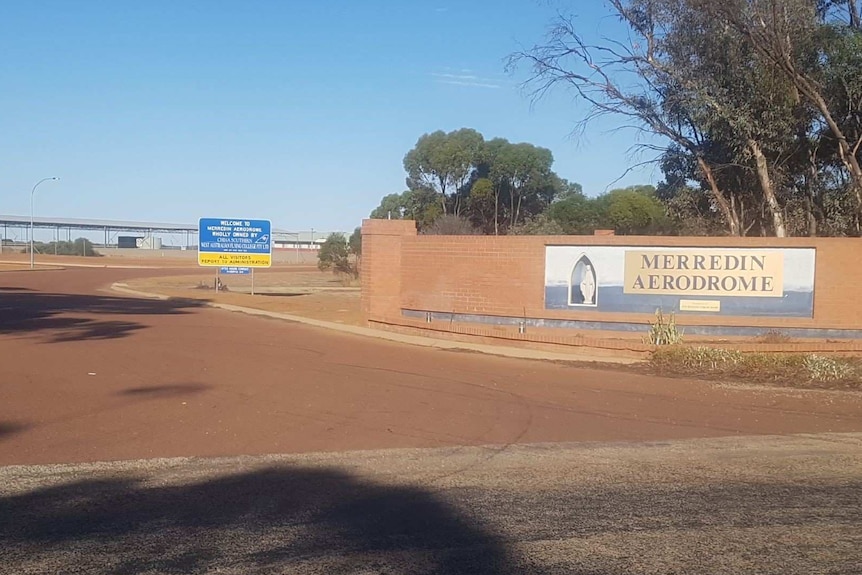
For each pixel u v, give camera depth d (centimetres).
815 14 2147
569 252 1959
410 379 1441
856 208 2270
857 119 2255
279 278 6581
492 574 582
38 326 2197
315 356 1703
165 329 2188
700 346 1727
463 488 804
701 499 774
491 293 2025
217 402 1201
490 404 1241
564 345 1842
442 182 5638
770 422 1155
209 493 772
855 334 1848
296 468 868
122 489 780
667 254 1908
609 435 1057
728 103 2328
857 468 902
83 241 13150
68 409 1129
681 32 2345
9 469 841
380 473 853
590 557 617
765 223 2561
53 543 630
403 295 2156
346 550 624
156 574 571
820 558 619
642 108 2484
